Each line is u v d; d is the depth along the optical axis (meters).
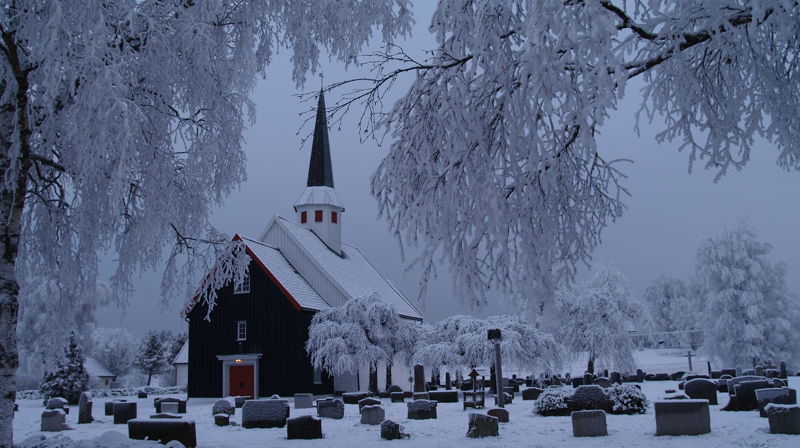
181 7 9.41
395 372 40.69
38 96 8.99
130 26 8.52
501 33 5.11
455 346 31.78
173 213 10.85
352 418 20.05
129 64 9.05
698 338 81.19
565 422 16.05
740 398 16.41
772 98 5.92
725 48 5.29
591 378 32.78
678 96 5.95
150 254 12.18
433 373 33.84
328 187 46.88
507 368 31.80
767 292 43.50
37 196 11.58
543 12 4.41
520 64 5.20
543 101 4.71
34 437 11.33
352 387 35.22
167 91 9.88
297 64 10.18
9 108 9.14
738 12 4.71
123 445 10.68
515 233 5.75
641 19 4.88
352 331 31.28
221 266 13.33
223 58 10.93
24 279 12.05
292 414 22.97
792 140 6.32
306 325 33.88
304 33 9.74
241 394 33.16
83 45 8.27
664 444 11.56
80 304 12.73
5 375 8.80
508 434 14.13
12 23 8.73
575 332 38.56
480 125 5.34
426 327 34.97
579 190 6.49
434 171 5.90
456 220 5.51
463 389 34.69
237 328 34.16
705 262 44.50
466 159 5.40
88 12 8.06
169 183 10.74
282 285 33.69
